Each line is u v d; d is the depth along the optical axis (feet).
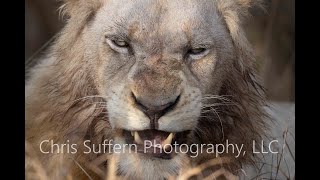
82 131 28.25
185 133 27.12
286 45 53.67
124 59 26.63
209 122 28.02
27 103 30.78
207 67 26.86
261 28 53.31
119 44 26.68
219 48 27.35
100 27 27.27
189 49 26.55
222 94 28.22
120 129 26.91
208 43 26.71
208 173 28.63
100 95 27.48
